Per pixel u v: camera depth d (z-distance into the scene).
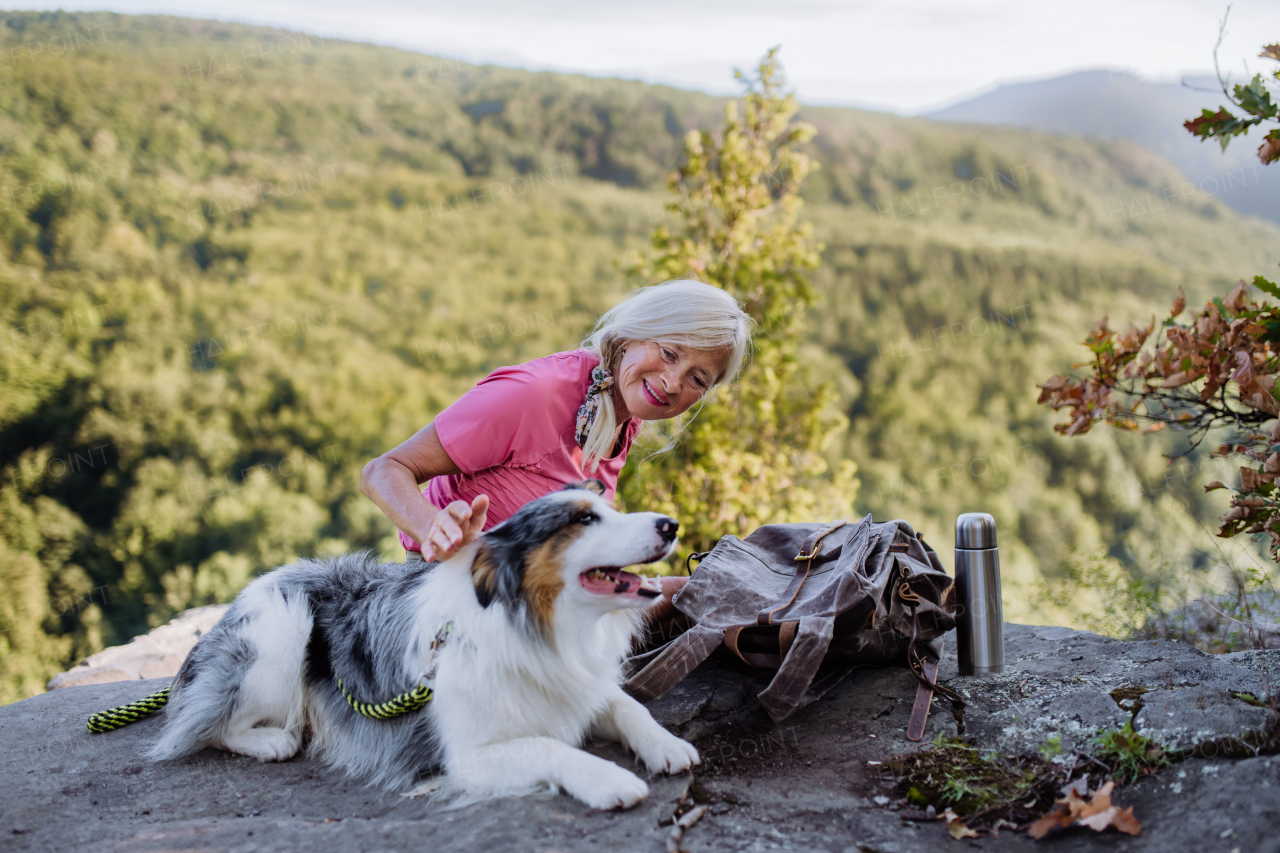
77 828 2.00
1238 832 1.63
